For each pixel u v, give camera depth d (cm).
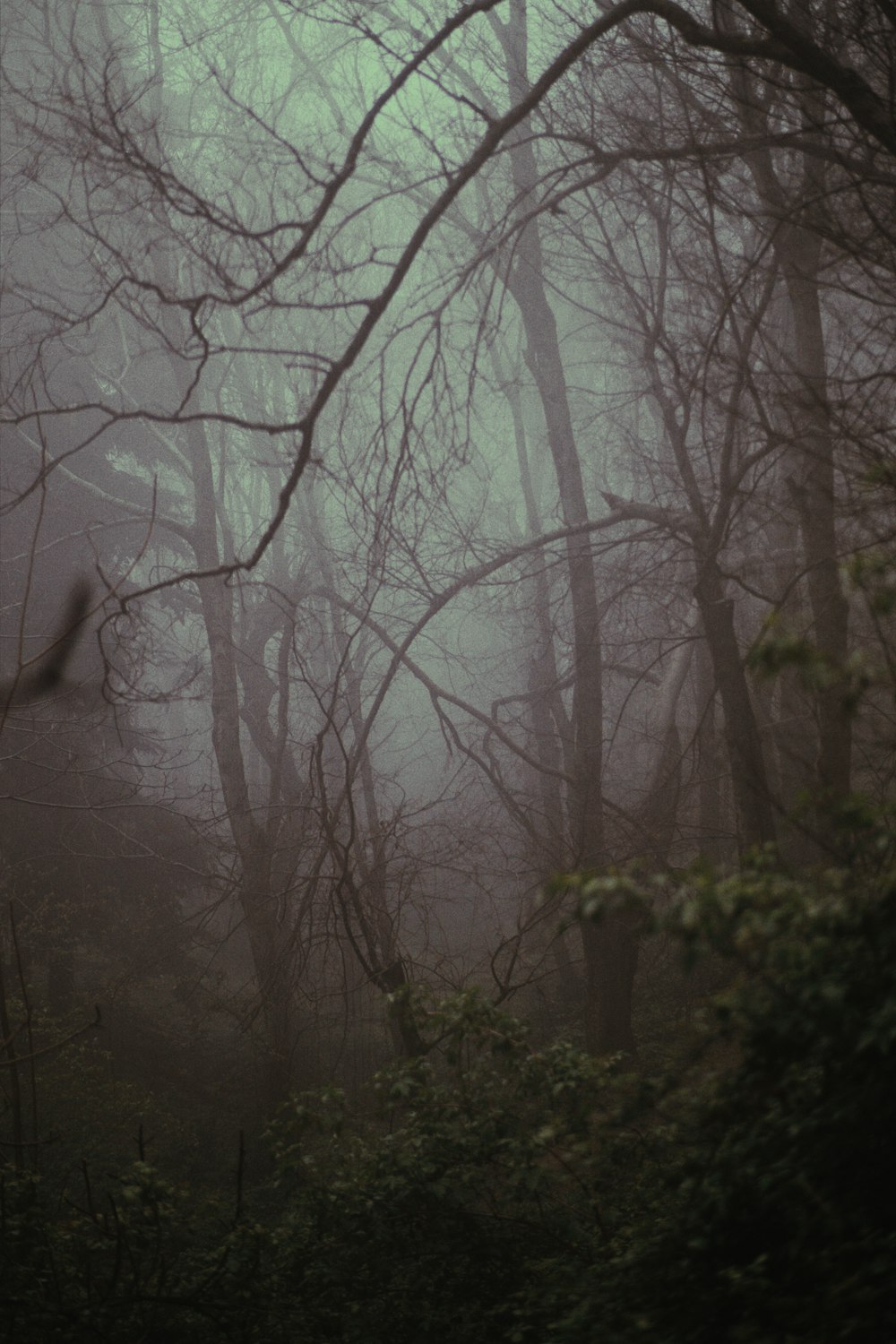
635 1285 530
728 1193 484
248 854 1916
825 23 1011
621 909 459
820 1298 424
